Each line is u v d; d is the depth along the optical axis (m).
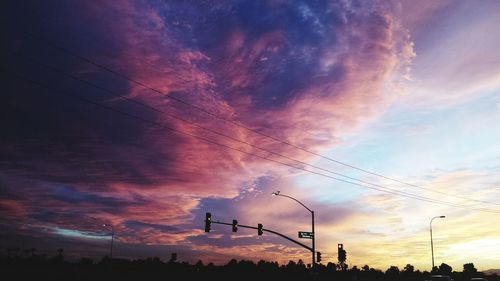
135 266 102.50
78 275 73.19
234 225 38.19
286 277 83.19
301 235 42.62
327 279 75.44
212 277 83.88
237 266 120.38
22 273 69.75
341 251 42.81
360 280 83.31
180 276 81.25
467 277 115.56
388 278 94.94
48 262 100.75
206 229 36.34
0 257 104.19
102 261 107.06
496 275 112.31
